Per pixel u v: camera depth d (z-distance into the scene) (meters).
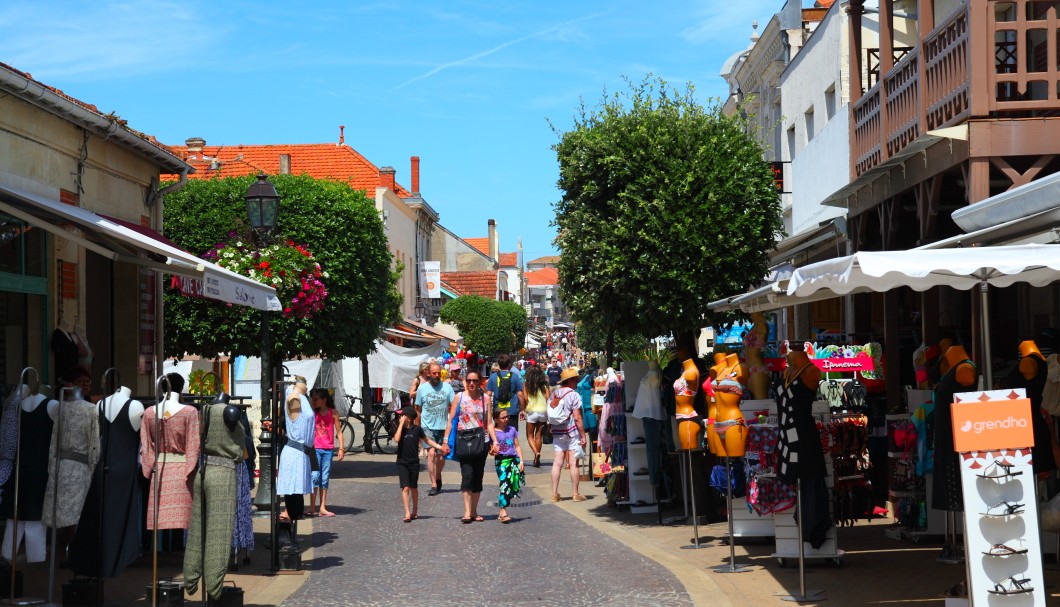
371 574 10.34
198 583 9.17
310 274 15.05
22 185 11.57
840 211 18.55
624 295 13.77
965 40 11.02
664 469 14.34
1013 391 6.71
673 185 13.55
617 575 9.95
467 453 13.91
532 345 83.19
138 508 9.02
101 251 10.41
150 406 8.71
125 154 14.73
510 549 11.70
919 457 10.77
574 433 16.33
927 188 12.26
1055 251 6.61
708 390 10.11
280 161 43.00
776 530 9.82
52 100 11.47
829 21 20.61
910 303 17.69
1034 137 10.70
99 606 8.48
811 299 9.74
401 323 46.44
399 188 56.12
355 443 28.66
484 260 82.19
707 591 9.04
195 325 19.59
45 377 12.24
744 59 32.62
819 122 21.64
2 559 9.29
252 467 13.13
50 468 8.68
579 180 14.21
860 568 9.73
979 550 6.66
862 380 14.16
